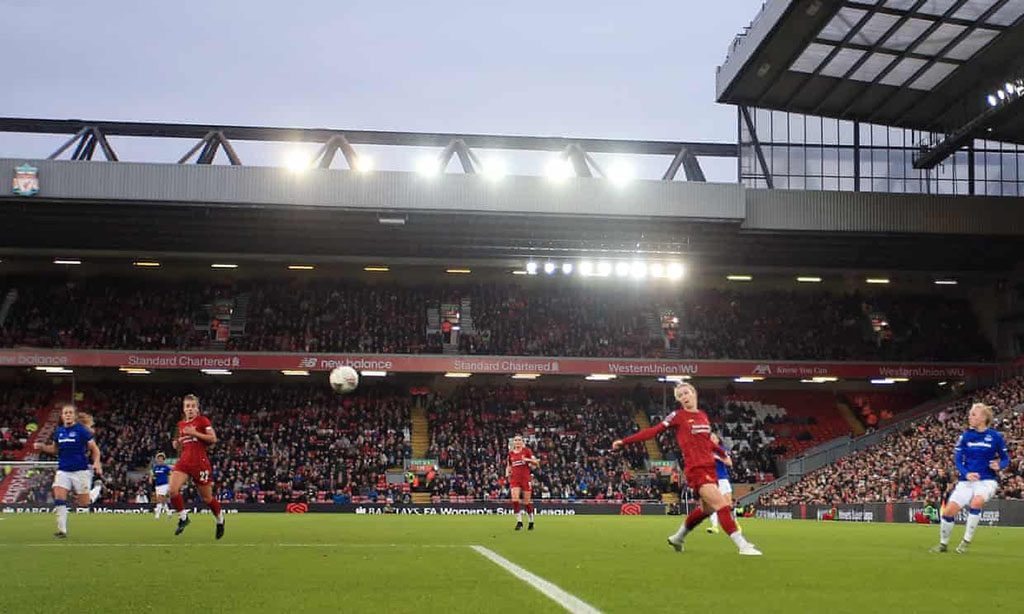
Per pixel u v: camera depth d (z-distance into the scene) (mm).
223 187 53375
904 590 10664
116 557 14891
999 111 49594
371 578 11469
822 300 72375
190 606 8867
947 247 62938
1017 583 11695
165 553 15820
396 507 56156
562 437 64938
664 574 12117
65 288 66500
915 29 47188
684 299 71812
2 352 59875
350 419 65062
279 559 14484
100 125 56812
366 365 63094
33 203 53719
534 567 13109
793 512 52781
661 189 55594
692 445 15977
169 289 67750
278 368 62406
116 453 59719
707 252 64188
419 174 54594
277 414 64750
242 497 56719
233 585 10664
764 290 73125
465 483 60062
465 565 13406
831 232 57438
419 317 67875
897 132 59938
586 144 59469
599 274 64312
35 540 19984
